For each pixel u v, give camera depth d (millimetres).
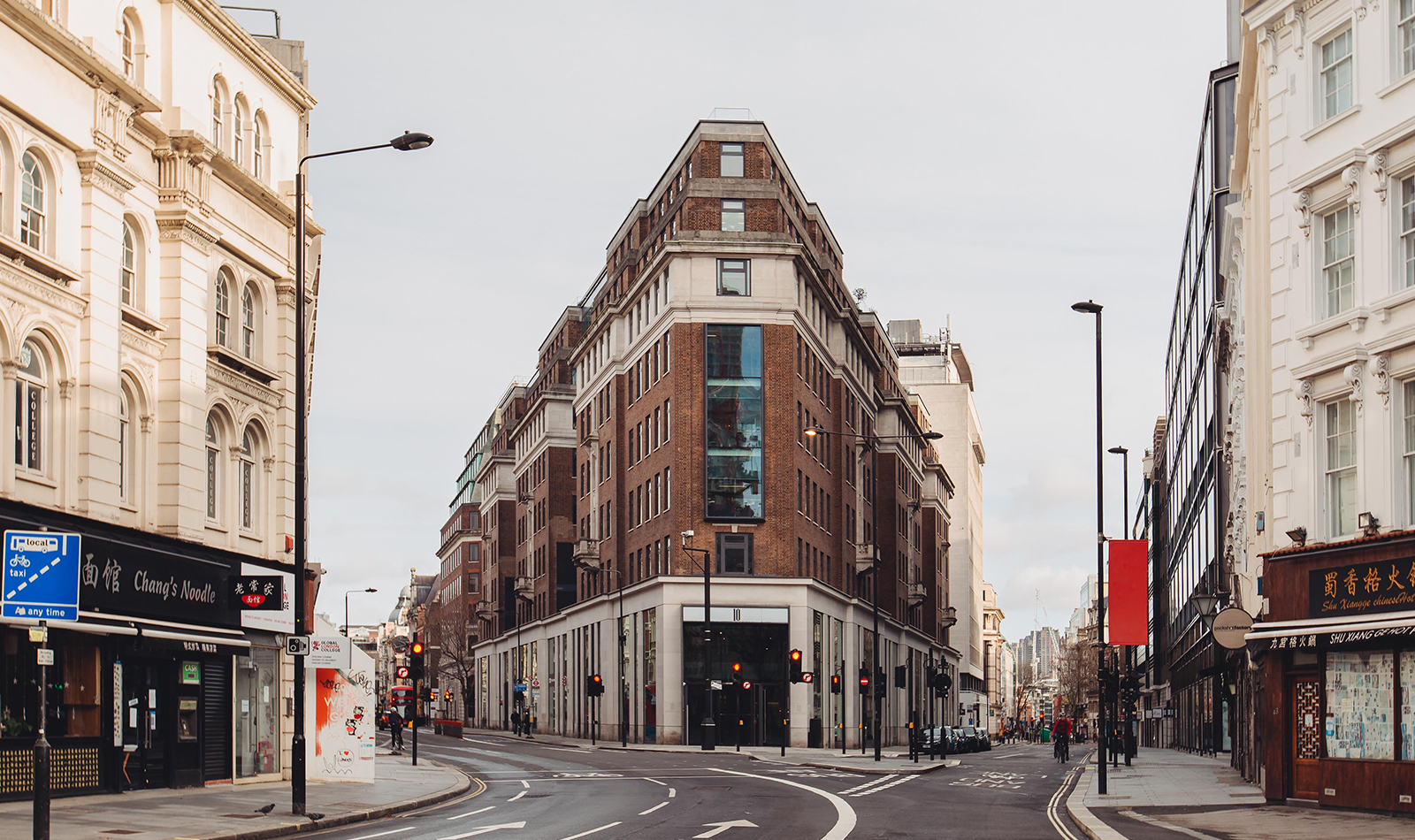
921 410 114375
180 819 20688
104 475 25188
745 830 20047
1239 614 27953
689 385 67562
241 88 31219
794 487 67375
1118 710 60219
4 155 22875
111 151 25672
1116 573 31688
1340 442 25281
